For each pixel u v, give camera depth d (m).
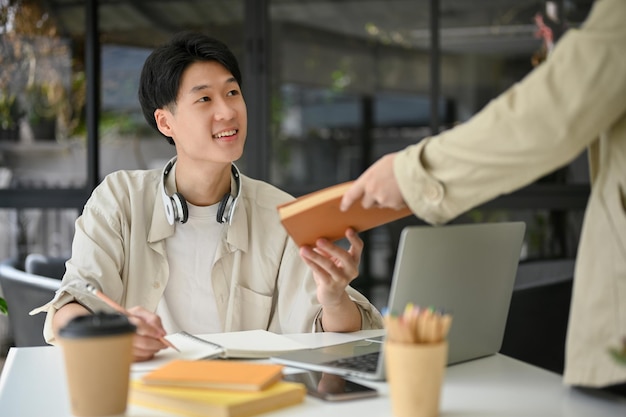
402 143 4.40
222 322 1.96
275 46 4.43
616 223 1.15
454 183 1.19
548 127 1.11
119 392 1.12
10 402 1.27
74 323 1.12
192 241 1.97
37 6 4.50
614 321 1.14
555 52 1.12
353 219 1.45
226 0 4.43
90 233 1.94
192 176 1.95
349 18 4.39
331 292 1.72
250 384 1.19
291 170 4.48
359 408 1.19
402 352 1.10
